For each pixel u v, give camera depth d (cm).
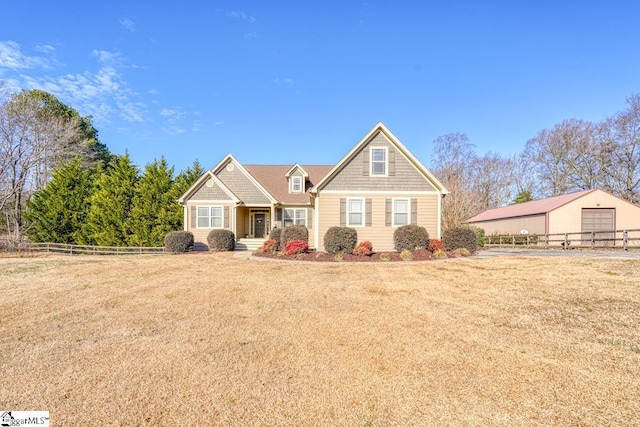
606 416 269
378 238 1534
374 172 1550
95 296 703
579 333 455
